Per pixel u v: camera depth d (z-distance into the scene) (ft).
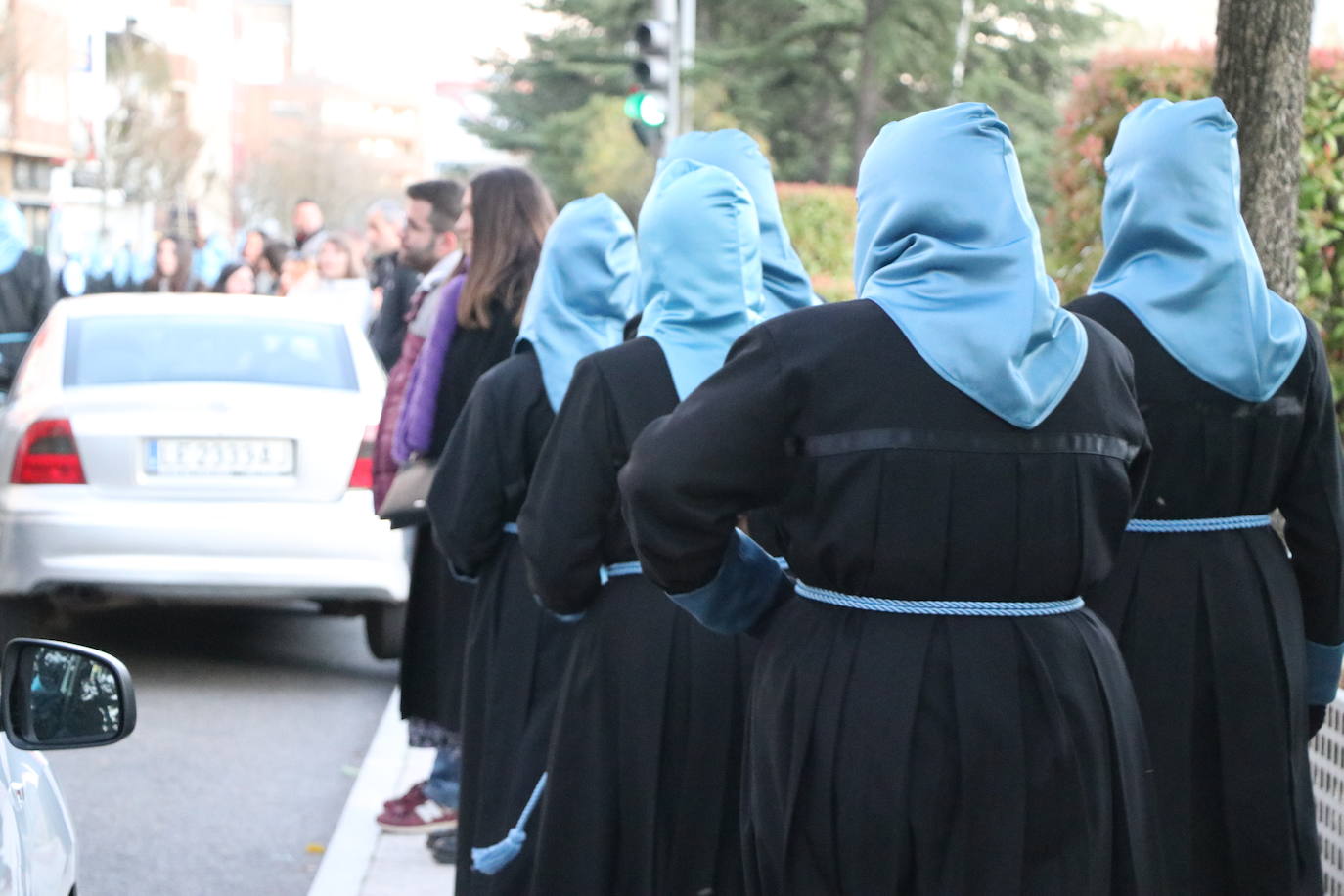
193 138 231.91
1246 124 20.31
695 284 14.64
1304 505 14.10
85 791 25.49
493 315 20.30
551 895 14.42
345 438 30.71
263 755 27.66
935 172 11.30
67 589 29.86
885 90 100.27
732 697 14.23
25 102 193.06
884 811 10.71
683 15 75.41
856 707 10.86
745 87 101.55
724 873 14.21
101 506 29.78
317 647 36.27
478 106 135.23
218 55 380.78
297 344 32.96
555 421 14.78
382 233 48.88
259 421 30.30
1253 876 13.64
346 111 547.90
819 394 11.07
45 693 11.03
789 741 11.12
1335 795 16.69
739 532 12.41
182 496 30.09
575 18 130.21
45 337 32.99
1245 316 13.71
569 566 14.43
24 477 29.89
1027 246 11.20
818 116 105.70
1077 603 11.56
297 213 65.82
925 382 10.98
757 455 11.18
